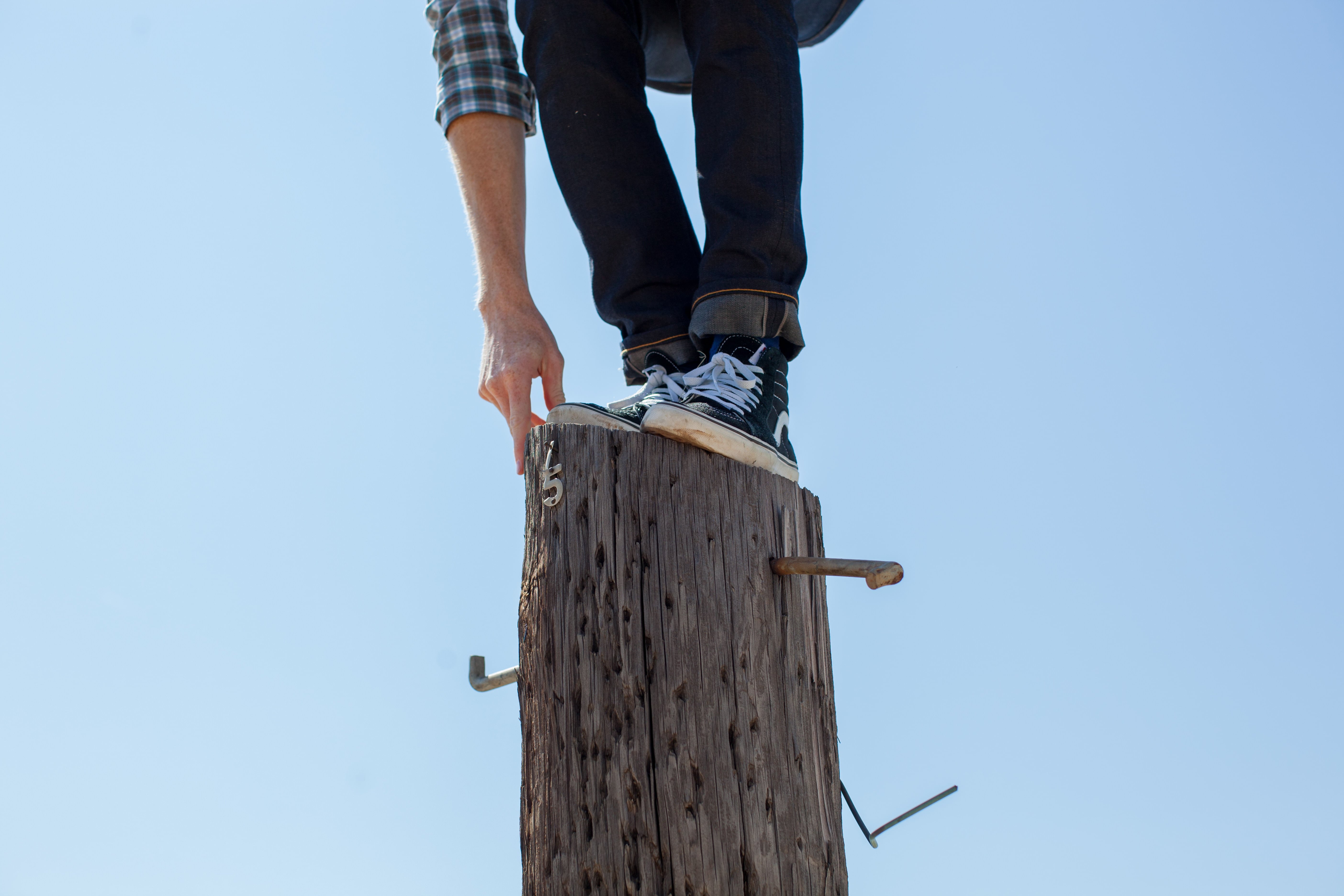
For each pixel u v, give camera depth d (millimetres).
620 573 1559
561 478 1621
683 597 1557
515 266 2090
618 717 1501
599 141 2074
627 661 1522
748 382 1803
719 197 1901
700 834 1462
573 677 1532
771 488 1716
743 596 1597
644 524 1582
